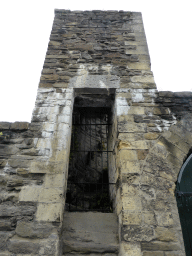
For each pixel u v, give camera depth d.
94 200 4.80
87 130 6.36
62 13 5.43
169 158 3.42
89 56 4.63
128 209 2.95
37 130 3.59
